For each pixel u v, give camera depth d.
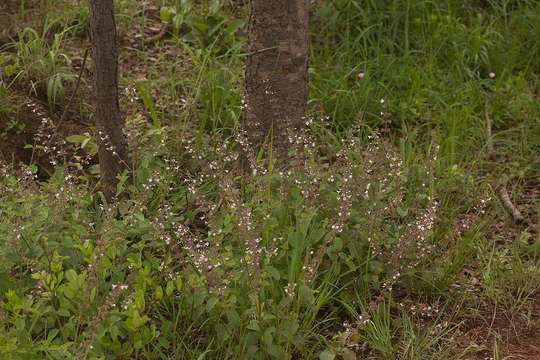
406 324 4.80
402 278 5.08
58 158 6.18
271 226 4.75
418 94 7.17
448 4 7.98
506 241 5.67
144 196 4.96
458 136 6.70
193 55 6.98
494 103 7.23
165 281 4.75
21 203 4.97
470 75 7.44
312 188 4.79
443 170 6.18
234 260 4.47
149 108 6.08
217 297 4.33
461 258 5.27
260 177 4.93
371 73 7.42
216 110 6.67
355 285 4.96
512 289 5.28
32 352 4.02
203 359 4.46
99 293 4.43
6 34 7.18
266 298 4.64
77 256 4.66
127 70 7.10
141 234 4.93
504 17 8.19
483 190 6.11
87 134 5.58
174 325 4.48
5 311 4.32
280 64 5.66
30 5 7.57
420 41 7.80
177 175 5.82
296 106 5.77
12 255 4.46
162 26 7.69
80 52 7.18
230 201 4.84
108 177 5.45
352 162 5.23
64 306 4.27
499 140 6.85
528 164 6.66
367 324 4.74
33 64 6.70
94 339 4.12
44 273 4.18
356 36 7.91
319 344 4.62
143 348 4.27
